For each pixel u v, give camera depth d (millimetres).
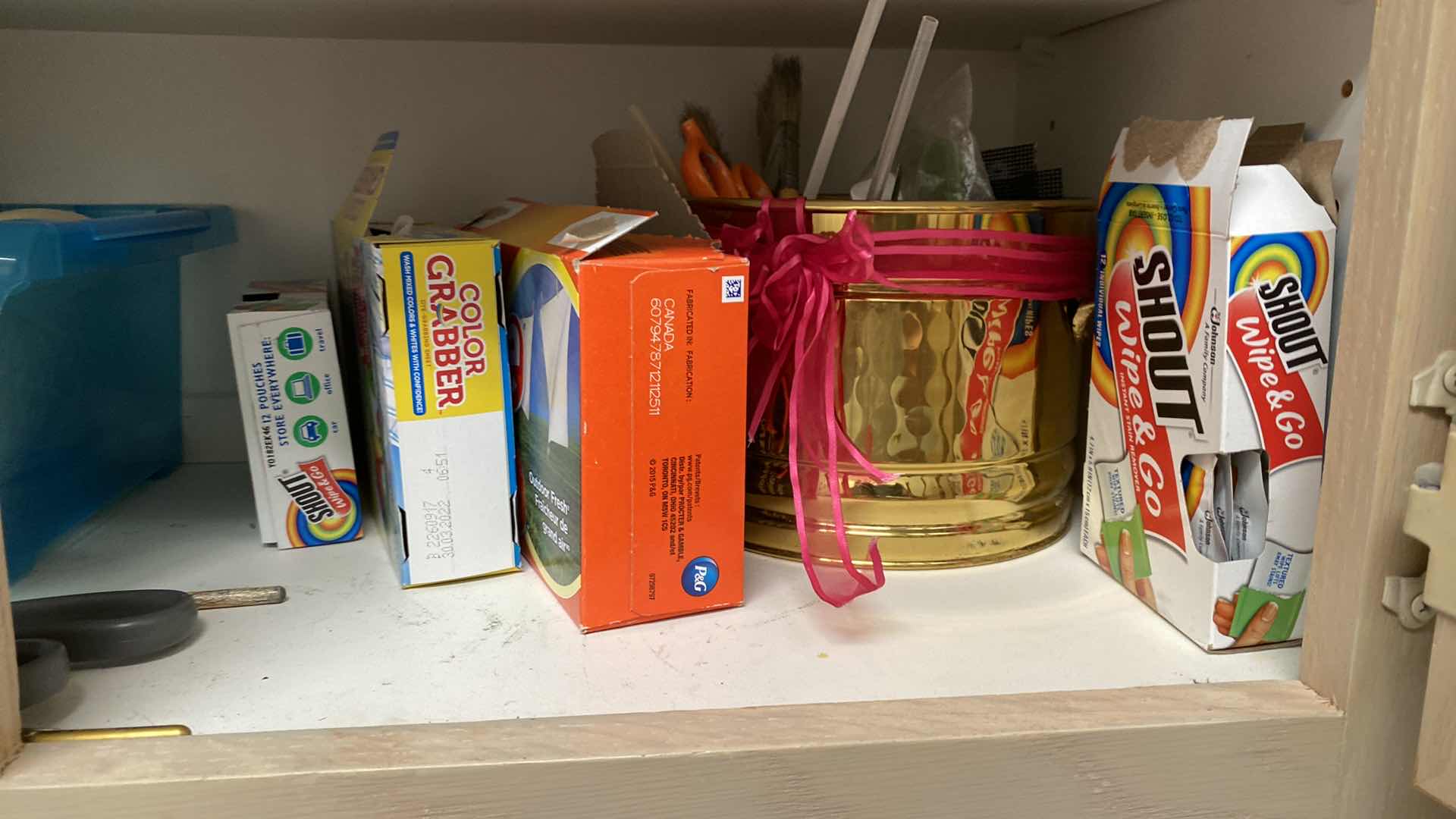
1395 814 406
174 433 757
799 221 518
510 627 483
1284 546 453
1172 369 471
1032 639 473
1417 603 385
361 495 677
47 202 726
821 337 520
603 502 463
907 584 539
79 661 436
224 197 749
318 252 767
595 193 771
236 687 426
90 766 342
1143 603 512
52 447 590
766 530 576
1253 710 390
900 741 364
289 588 531
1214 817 394
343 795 344
